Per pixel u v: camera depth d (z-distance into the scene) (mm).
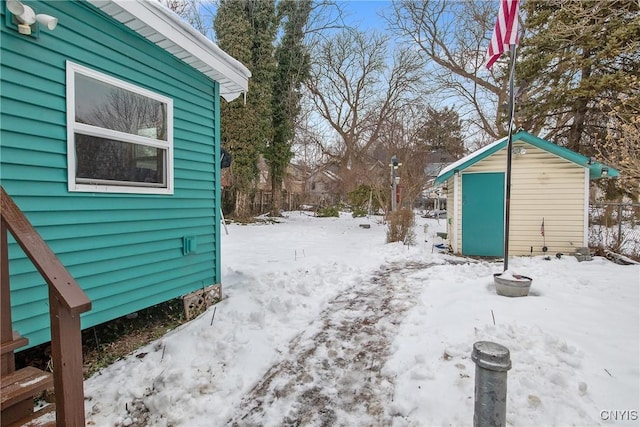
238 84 4711
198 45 3740
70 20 2688
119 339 3520
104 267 3006
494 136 15828
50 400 2365
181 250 3947
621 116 6629
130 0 2914
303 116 21312
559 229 7500
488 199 7867
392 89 21172
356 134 22328
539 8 9680
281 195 22438
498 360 1657
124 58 3164
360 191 19766
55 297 1443
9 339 1830
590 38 8711
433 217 21547
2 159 2279
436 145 20641
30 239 1577
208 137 4418
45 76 2521
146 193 3449
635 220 8750
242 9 15047
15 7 2256
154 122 3562
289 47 17672
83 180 2828
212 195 4508
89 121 2875
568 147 10781
